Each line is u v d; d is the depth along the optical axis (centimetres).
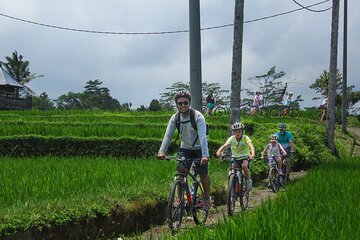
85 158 1680
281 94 3500
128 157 1858
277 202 752
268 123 2386
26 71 7388
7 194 842
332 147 2256
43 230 726
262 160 1648
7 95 5312
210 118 2694
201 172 834
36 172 1137
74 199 830
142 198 920
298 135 2142
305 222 595
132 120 2816
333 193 889
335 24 2248
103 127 2166
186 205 818
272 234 536
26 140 2008
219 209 1072
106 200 859
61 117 3080
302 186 1002
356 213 662
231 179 955
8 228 684
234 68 1544
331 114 2273
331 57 2284
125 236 850
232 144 1033
